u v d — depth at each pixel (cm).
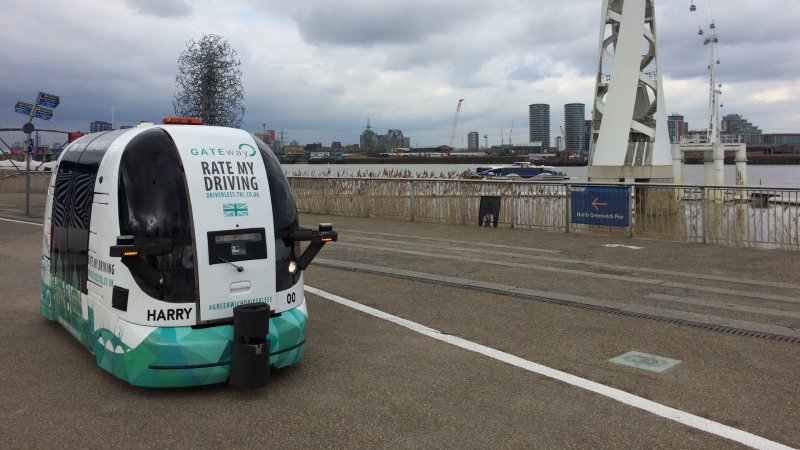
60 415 431
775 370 525
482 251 1203
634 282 898
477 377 510
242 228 477
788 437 398
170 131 494
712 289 848
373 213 1875
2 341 605
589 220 1448
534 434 403
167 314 452
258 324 456
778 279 920
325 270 995
